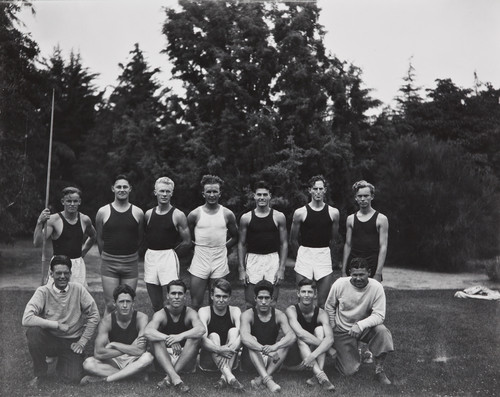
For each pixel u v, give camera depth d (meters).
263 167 14.77
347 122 17.05
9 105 15.03
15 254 15.35
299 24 15.47
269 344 4.94
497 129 19.61
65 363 4.71
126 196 5.77
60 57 25.61
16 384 4.53
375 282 5.02
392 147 16.89
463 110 20.27
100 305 8.77
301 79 15.23
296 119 15.12
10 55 15.16
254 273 5.92
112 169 20.56
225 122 15.07
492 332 6.54
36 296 4.75
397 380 4.79
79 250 5.84
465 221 14.83
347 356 5.04
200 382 4.63
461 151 17.80
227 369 4.58
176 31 16.11
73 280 5.75
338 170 15.68
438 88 20.50
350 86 16.80
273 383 4.49
